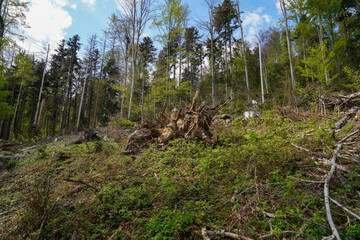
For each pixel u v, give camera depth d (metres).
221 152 4.94
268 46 25.16
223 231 2.53
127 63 20.61
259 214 2.70
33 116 32.16
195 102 7.29
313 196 2.74
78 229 3.00
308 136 4.84
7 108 16.30
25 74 23.34
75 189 4.44
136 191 3.86
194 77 28.27
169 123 7.29
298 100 9.70
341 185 2.95
